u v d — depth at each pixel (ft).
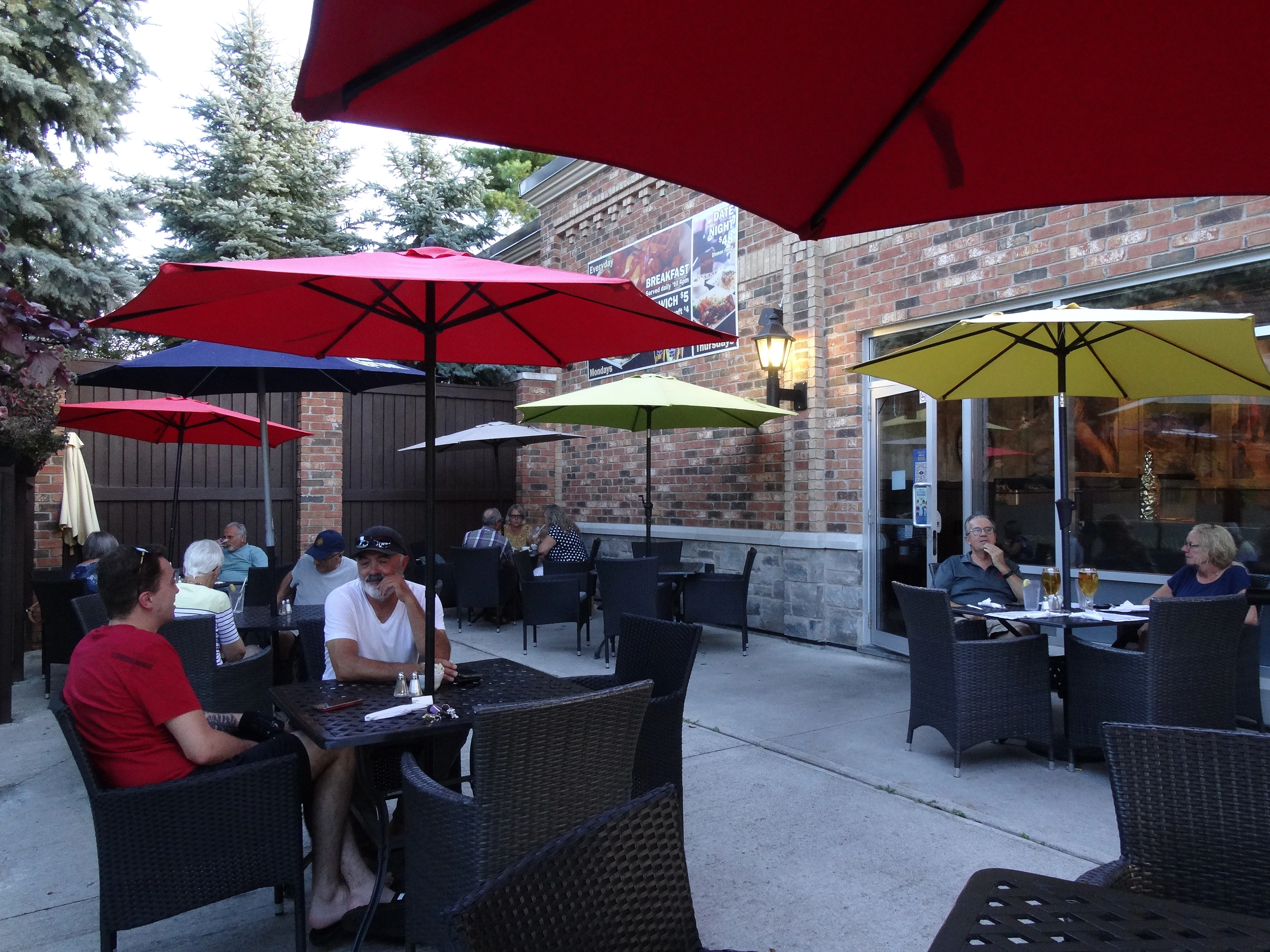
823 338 25.66
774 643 26.40
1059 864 11.34
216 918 10.50
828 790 14.16
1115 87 6.16
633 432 34.40
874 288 23.94
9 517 18.88
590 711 7.97
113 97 35.04
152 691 8.95
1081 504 19.74
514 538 33.55
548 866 4.76
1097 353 16.19
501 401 39.09
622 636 12.07
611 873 5.01
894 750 16.11
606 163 7.06
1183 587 16.38
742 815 13.14
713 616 24.88
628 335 10.96
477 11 4.98
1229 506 17.11
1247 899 5.95
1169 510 18.08
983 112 6.50
